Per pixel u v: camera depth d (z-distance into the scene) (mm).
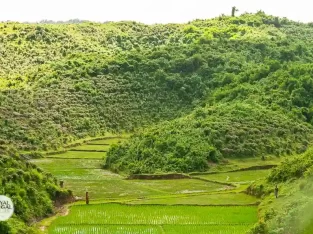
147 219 50156
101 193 62969
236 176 75812
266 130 92938
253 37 156125
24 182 51812
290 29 183625
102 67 130375
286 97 108062
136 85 126062
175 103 122562
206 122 92500
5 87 119188
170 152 82312
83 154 94625
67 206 55156
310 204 41125
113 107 117812
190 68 133750
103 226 47500
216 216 51125
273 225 40000
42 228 46906
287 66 122250
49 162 86312
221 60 135500
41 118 105938
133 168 79562
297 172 58094
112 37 168375
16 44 150000
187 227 47219
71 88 120125
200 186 68500
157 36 173625
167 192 64250
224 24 178875
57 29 164750
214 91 122750
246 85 116812
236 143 87250
